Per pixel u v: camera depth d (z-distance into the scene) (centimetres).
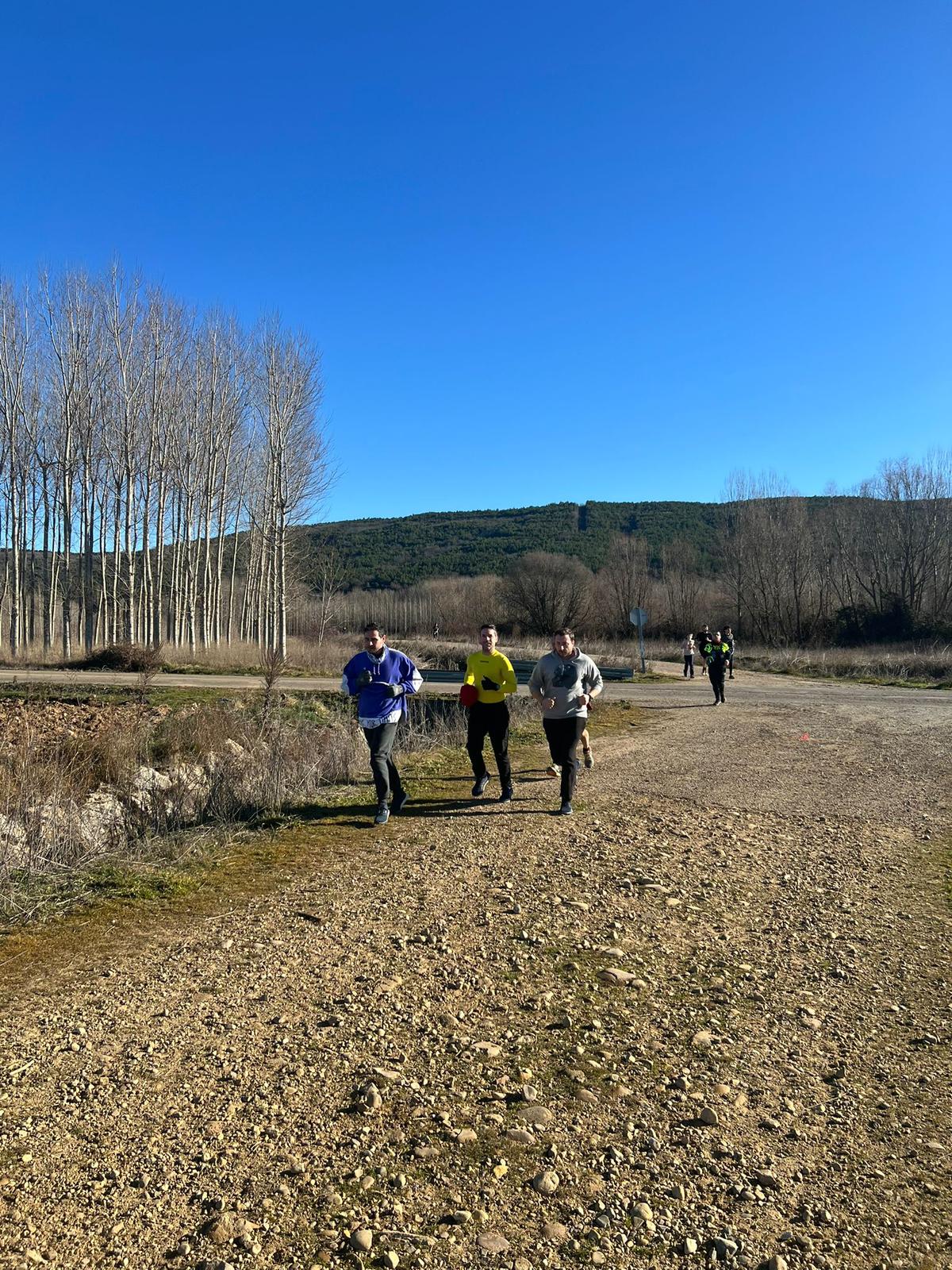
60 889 598
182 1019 411
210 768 1037
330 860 678
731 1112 342
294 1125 324
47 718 1666
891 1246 269
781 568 5922
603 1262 259
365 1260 255
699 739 1408
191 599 3816
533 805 878
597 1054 386
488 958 492
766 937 539
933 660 3647
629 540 7094
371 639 811
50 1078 355
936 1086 366
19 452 3650
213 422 3916
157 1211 275
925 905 604
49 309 3584
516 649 4478
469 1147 313
